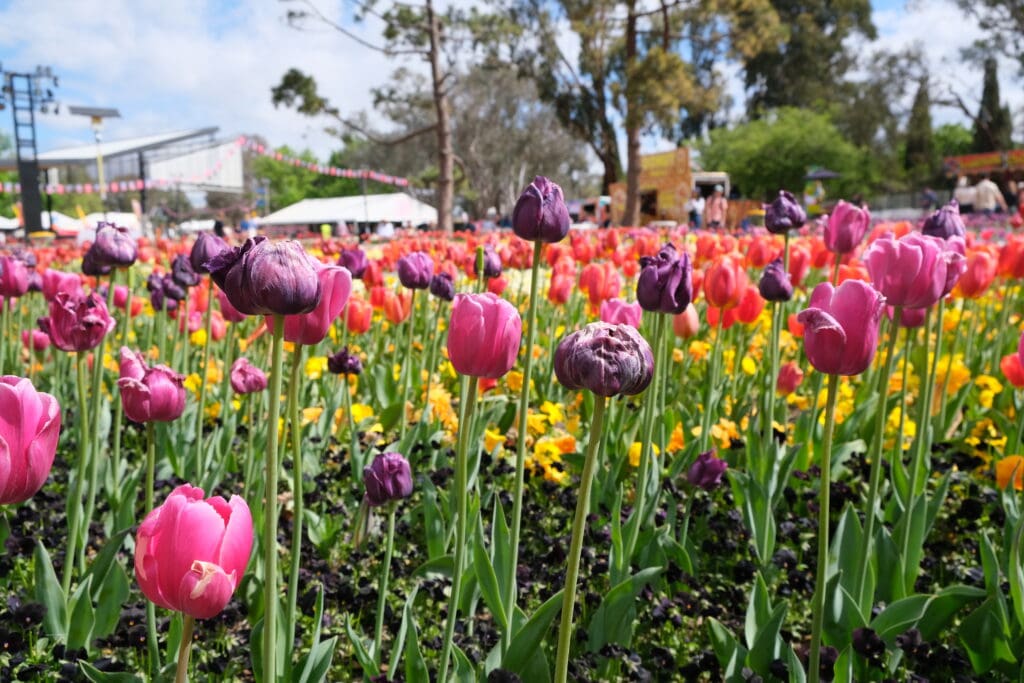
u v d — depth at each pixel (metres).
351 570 3.32
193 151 66.62
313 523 3.56
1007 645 2.59
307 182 117.81
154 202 75.88
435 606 3.13
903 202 57.69
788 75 74.19
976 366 5.60
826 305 2.04
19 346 5.27
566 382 1.61
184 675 1.37
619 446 3.80
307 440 4.32
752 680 2.39
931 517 3.13
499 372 1.94
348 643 2.94
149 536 1.30
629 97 33.41
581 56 40.91
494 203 74.19
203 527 1.28
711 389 3.67
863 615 2.65
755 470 3.70
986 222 26.02
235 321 4.10
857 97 73.12
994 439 4.37
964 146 79.69
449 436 4.41
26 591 2.99
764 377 5.11
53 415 1.49
